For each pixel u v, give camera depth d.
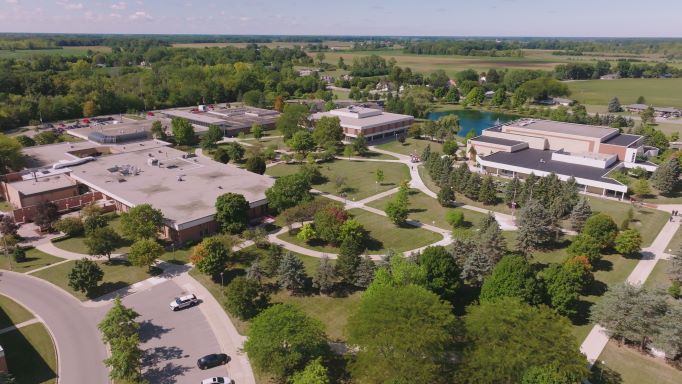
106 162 131.25
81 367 57.78
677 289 71.19
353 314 59.12
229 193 95.62
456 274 69.19
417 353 49.47
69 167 126.56
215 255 75.62
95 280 72.56
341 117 190.38
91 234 85.75
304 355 55.59
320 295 73.44
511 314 51.97
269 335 53.50
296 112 179.00
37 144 159.38
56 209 98.50
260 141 176.12
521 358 47.94
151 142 161.00
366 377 51.59
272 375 55.97
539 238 86.00
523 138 153.62
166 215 93.81
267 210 106.31
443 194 109.38
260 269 74.56
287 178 104.12
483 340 51.34
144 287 75.81
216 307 70.44
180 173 122.12
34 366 57.72
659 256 85.44
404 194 105.00
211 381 53.62
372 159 154.50
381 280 65.88
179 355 59.91
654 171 122.25
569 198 102.44
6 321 66.50
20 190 108.00
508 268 64.19
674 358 57.72
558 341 49.41
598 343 61.34
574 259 73.75
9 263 82.94
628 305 58.81
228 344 62.09
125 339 55.06
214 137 162.38
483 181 117.38
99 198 112.31
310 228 90.56
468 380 49.94
